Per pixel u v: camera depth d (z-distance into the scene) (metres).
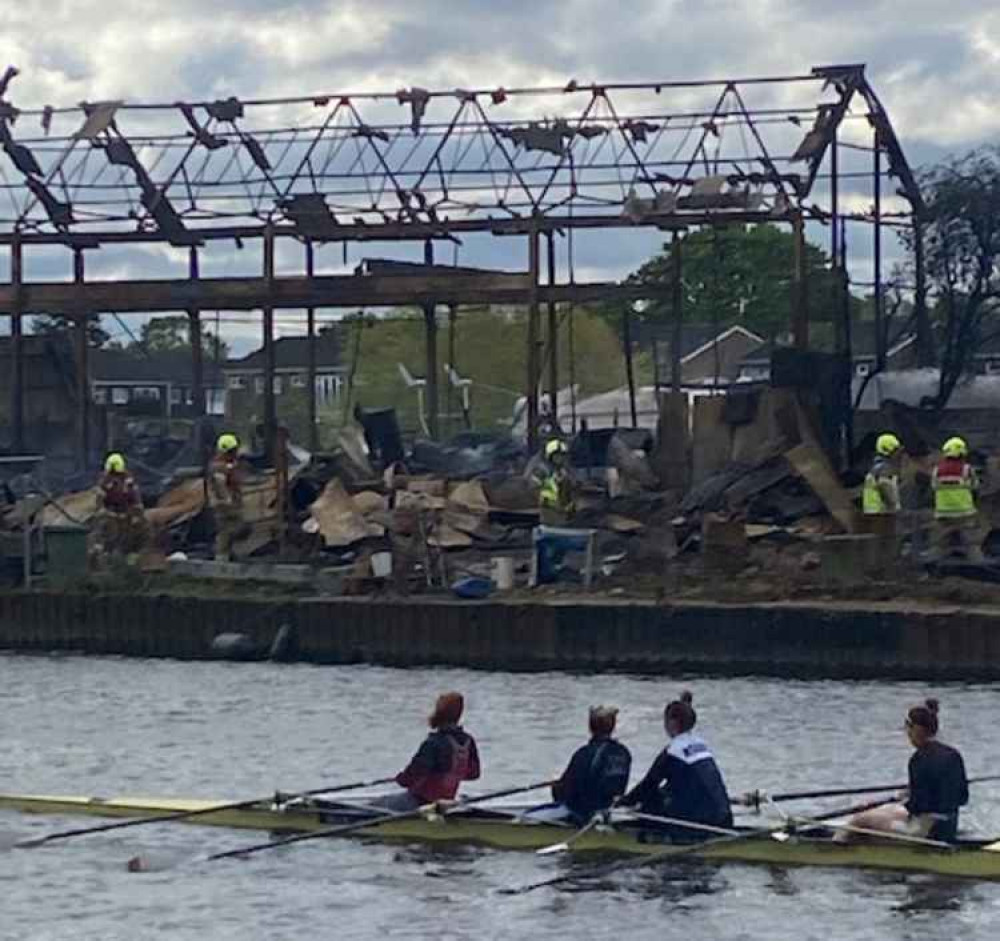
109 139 70.50
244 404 119.25
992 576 48.69
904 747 36.31
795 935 23.95
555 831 27.78
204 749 37.84
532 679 46.50
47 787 34.22
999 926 24.17
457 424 111.62
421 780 28.67
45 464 70.38
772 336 126.38
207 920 25.14
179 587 53.69
